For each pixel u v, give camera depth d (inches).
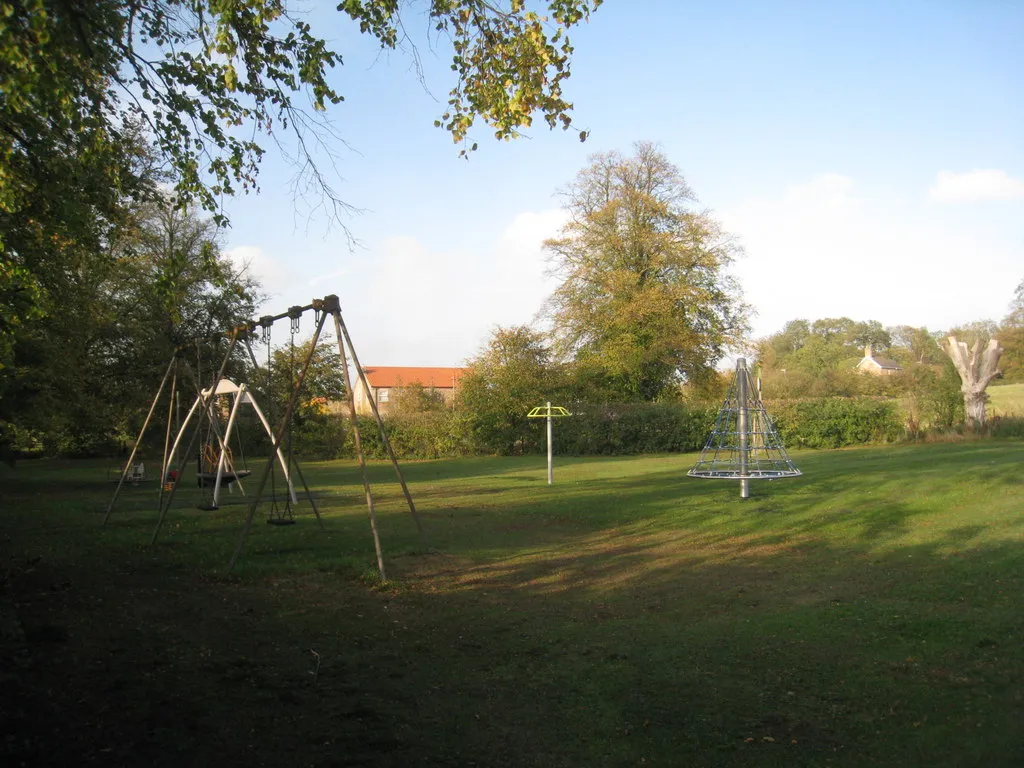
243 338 428.1
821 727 170.1
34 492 737.6
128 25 276.4
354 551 386.6
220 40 280.1
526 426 1360.7
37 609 259.4
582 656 221.3
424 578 326.3
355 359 352.2
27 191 341.7
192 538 430.6
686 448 1341.0
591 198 1599.4
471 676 203.6
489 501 611.2
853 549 380.2
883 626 247.3
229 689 187.5
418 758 152.7
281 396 1327.5
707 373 1608.0
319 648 225.8
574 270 1573.6
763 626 251.0
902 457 858.8
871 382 1863.9
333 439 1363.2
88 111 301.9
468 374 1389.0
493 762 152.6
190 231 1248.2
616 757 155.8
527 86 284.7
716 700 186.9
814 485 622.8
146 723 162.6
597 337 1573.6
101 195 357.7
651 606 279.7
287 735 161.2
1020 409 1250.0
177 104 292.4
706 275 1574.8
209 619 256.2
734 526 453.1
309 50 294.7
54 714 163.9
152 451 1352.1
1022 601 271.7
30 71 223.3
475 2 287.0
